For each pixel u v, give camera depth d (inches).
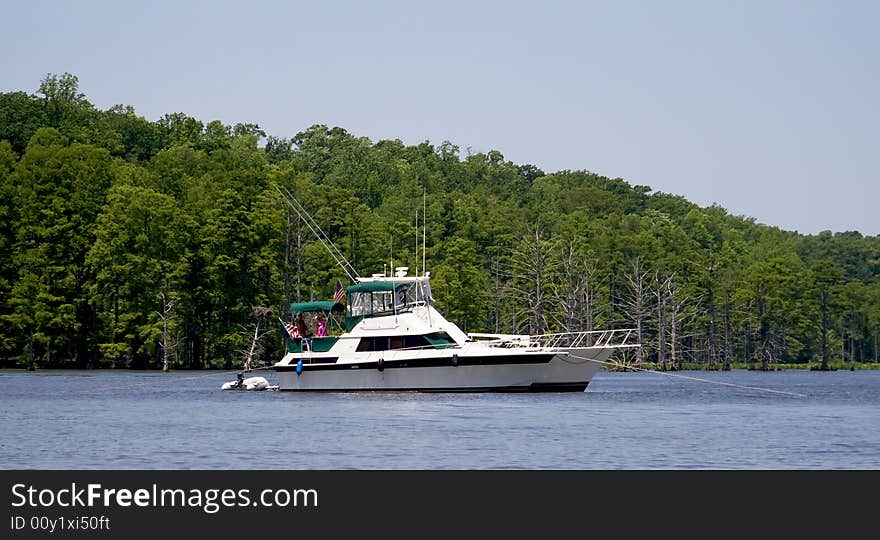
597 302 5556.1
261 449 1956.2
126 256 4982.8
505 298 5536.4
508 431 2171.5
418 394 2883.9
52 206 5142.7
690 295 5974.4
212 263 5162.4
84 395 3225.9
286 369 3034.0
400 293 2925.7
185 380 4146.2
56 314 4909.0
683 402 2947.8
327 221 5526.6
